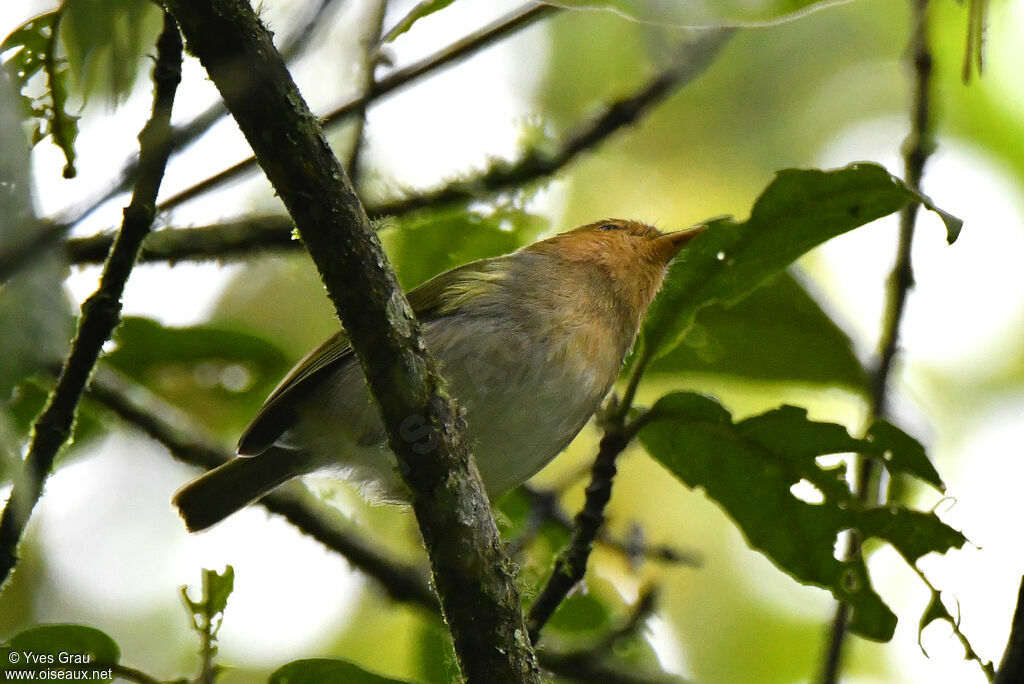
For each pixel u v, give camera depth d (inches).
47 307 152.1
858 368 347.3
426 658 369.7
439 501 217.9
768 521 283.9
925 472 271.4
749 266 272.1
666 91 375.9
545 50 503.5
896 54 526.0
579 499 481.4
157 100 215.2
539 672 221.6
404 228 393.1
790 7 194.2
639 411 273.6
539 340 343.6
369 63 310.3
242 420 414.0
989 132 512.1
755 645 491.5
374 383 217.0
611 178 517.0
